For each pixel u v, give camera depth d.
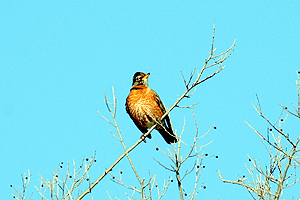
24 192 10.53
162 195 9.84
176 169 10.04
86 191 10.98
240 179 10.23
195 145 10.26
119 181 10.31
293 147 10.35
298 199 9.73
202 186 10.10
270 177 10.03
